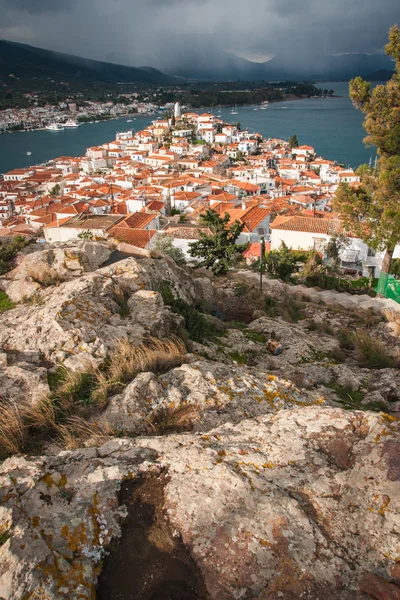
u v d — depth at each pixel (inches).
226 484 172.9
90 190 3836.1
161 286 475.8
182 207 3289.9
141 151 5876.0
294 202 3398.1
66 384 269.1
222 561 147.4
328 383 408.2
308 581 140.0
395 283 917.8
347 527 158.1
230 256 992.2
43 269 436.1
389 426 196.1
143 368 294.4
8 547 139.6
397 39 847.1
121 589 142.6
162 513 166.1
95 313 349.7
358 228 994.7
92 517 162.1
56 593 132.3
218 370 300.8
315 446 196.5
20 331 321.7
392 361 482.6
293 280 1089.4
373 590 136.0
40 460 188.4
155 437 210.7
